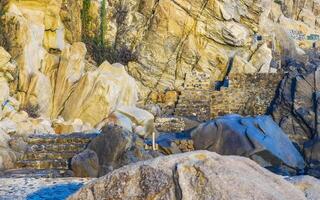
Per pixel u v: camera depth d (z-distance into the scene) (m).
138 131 17.72
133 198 4.10
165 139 17.80
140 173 4.18
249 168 4.17
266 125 18.33
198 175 3.93
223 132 17.64
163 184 4.04
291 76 24.34
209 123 18.08
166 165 4.13
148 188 4.08
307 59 31.23
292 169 17.67
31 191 9.52
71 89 21.09
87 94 20.28
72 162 13.16
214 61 26.59
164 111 24.17
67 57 21.89
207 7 26.88
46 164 13.97
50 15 22.34
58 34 22.47
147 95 25.14
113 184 4.22
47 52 22.00
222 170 3.92
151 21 26.91
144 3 27.31
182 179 3.95
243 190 3.74
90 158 13.13
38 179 11.45
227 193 3.72
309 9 40.62
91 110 20.02
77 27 24.59
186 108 24.33
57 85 21.27
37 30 21.48
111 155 13.36
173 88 25.73
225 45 27.12
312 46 35.53
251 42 27.98
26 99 19.58
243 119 18.38
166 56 26.31
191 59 26.31
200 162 4.06
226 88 24.89
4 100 17.55
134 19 26.86
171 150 16.48
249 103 24.73
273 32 30.86
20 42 20.20
